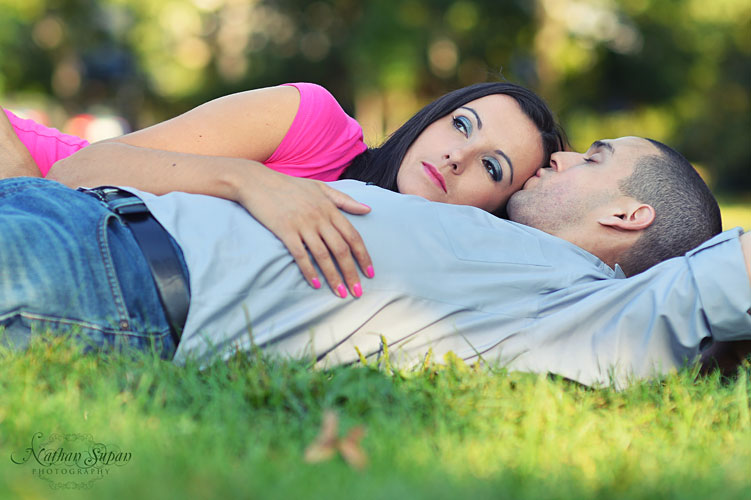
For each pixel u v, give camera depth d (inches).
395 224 98.5
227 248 93.1
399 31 788.0
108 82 1217.4
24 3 954.1
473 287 98.3
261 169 100.7
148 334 89.0
